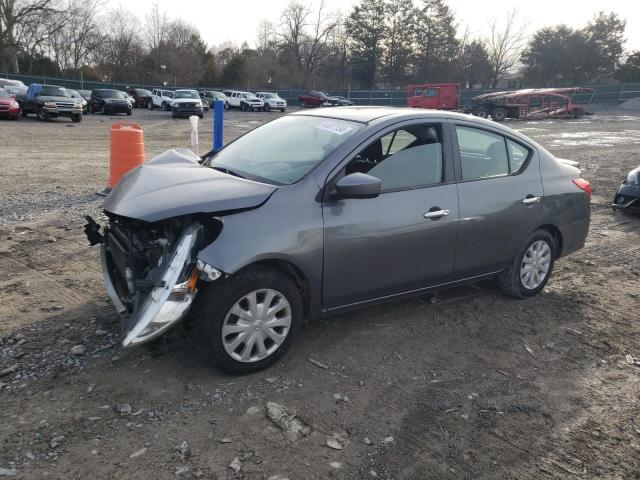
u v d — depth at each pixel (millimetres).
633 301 5336
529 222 4934
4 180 10078
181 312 3291
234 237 3414
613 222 8617
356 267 3951
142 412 3225
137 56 70875
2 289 4934
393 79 77000
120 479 2703
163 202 3432
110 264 4242
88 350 3885
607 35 72688
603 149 18891
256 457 2904
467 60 77625
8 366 3648
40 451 2867
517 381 3799
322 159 3881
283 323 3699
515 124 31203
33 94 25609
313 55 80625
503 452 3066
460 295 5223
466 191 4477
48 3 52000
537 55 74250
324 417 3277
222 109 9133
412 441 3117
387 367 3889
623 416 3447
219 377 3615
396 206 4070
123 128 8367
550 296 5375
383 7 74625
